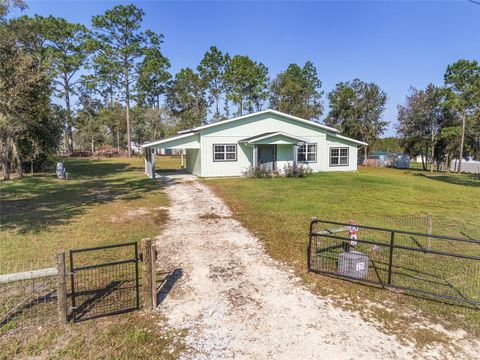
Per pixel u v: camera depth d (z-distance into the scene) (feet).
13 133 50.83
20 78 49.57
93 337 10.84
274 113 62.69
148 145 55.72
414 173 88.89
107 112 138.31
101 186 47.29
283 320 12.02
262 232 23.11
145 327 11.52
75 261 17.38
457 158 112.37
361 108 123.85
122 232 23.03
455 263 17.57
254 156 58.39
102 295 13.76
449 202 37.17
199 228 24.34
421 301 13.39
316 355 10.01
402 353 10.08
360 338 10.87
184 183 50.42
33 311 12.39
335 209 31.24
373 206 33.30
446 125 101.04
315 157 67.97
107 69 118.93
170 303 13.28
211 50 148.05
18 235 22.03
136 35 123.44
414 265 17.29
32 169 60.59
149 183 50.57
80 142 153.69
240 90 152.05
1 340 10.60
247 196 38.09
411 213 30.42
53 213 29.17
